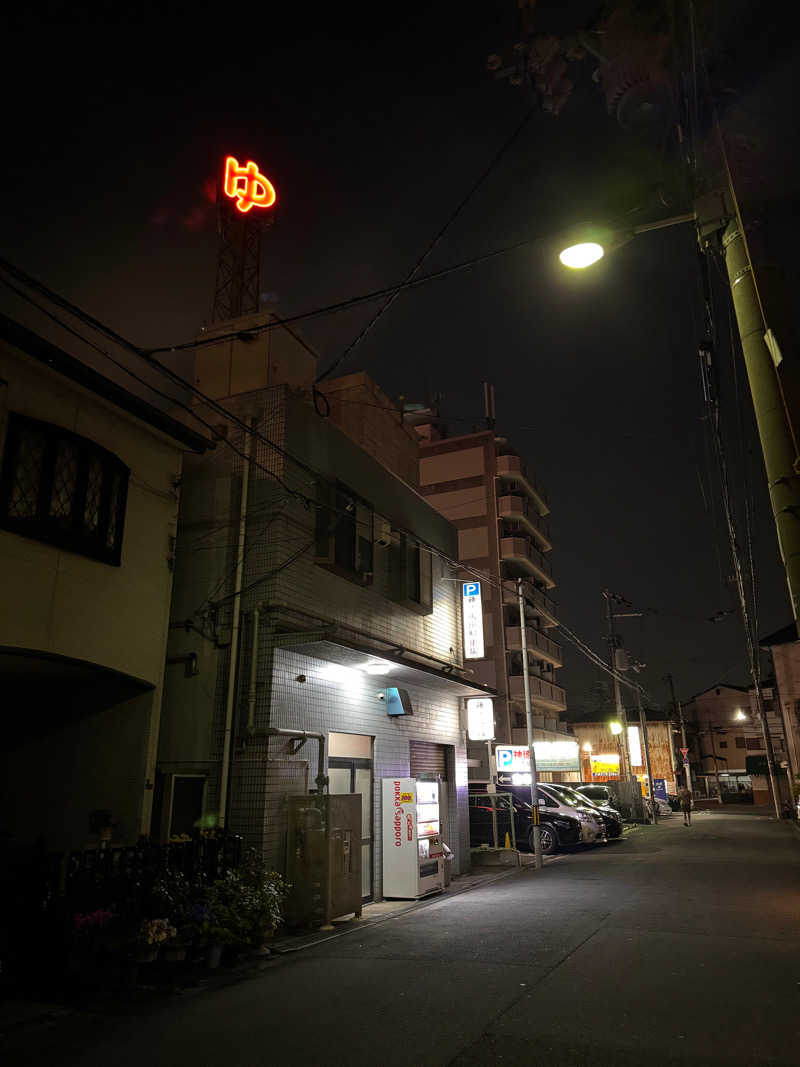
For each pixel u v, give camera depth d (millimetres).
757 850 20891
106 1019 6488
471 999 6551
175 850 8750
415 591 16297
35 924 7402
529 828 21547
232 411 12930
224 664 11508
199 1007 6762
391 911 11906
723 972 7281
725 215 4961
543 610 46656
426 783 13992
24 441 8695
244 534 11945
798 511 4277
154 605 10320
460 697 18406
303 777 11617
